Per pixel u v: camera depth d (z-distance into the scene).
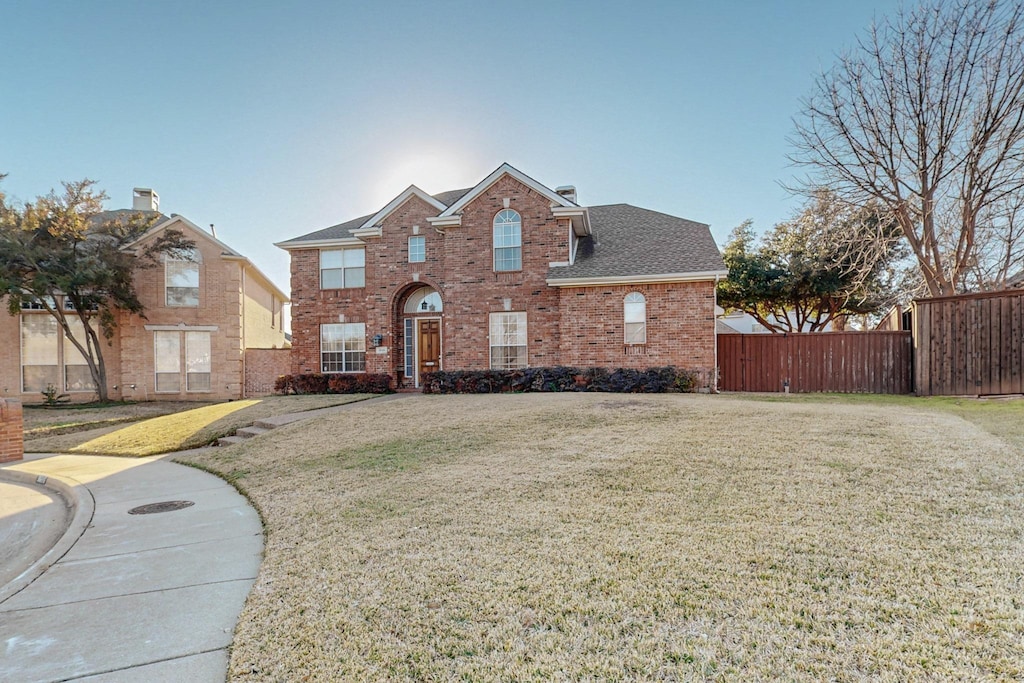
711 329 16.62
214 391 22.17
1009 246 18.44
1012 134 16.38
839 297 27.08
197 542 5.48
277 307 28.31
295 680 2.88
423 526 5.27
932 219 18.11
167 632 3.55
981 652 2.77
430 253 20.05
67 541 5.70
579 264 18.34
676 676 2.71
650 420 9.79
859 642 2.91
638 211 22.66
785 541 4.36
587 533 4.81
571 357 17.61
